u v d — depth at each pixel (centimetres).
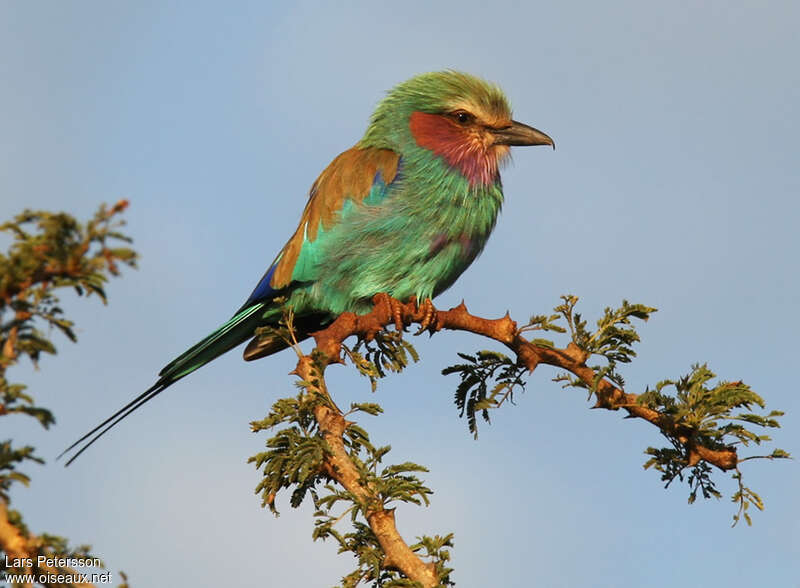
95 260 808
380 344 1561
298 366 1266
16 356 823
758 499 1270
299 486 1160
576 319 1351
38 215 816
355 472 1107
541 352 1352
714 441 1284
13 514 791
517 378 1374
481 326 1359
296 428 1173
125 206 816
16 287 823
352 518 1050
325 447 1118
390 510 1047
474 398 1398
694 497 1299
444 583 1020
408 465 1071
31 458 816
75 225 813
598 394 1323
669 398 1284
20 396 809
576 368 1347
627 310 1327
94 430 1800
